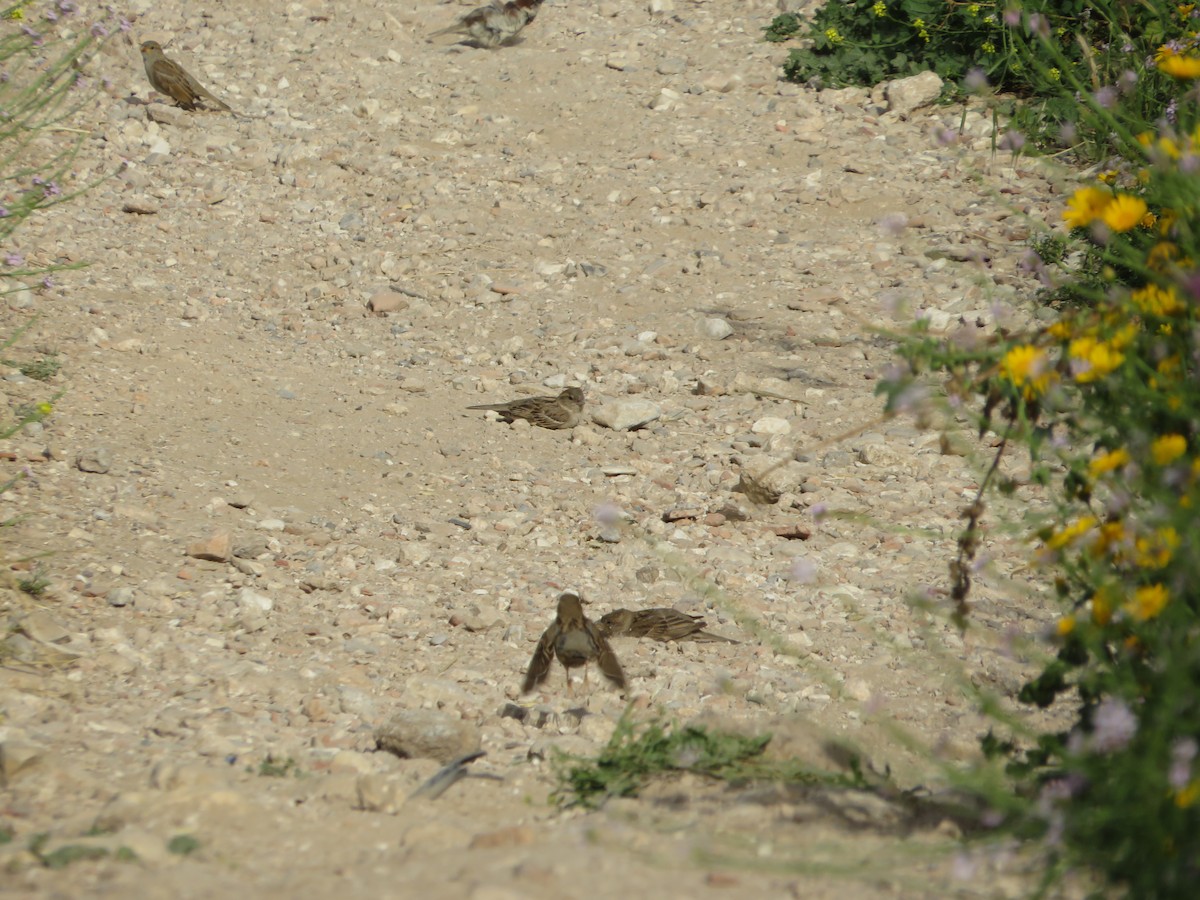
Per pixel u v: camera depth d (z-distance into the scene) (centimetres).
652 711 1005
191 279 2125
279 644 1129
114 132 2561
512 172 2556
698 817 777
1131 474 709
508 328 2027
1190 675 629
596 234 2314
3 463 1408
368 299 2105
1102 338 717
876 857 701
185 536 1316
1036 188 2308
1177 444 665
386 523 1420
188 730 945
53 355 1711
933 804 780
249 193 2450
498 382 1844
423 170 2558
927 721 977
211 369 1783
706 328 1980
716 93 2875
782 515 1466
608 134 2725
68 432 1512
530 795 843
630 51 3097
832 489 1515
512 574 1317
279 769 876
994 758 757
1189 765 590
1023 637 1076
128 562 1245
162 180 2458
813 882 668
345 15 3316
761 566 1333
